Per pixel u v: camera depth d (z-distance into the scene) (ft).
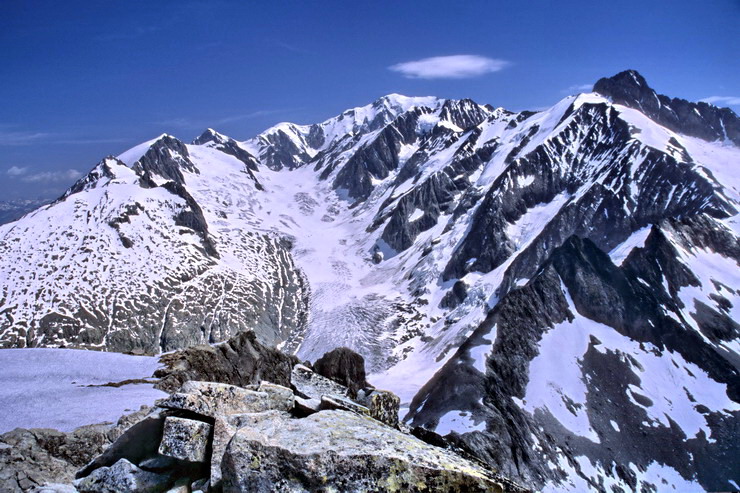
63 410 68.13
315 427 36.60
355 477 32.35
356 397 58.08
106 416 65.57
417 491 32.17
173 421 37.83
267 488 32.58
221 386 40.70
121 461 38.01
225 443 36.55
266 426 36.91
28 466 46.98
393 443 35.12
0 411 67.51
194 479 37.50
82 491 37.68
